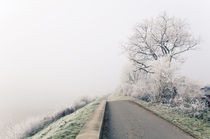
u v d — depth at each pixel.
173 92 17.31
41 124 15.02
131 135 7.03
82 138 6.01
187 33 25.66
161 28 26.20
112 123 9.34
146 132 7.45
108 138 6.71
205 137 6.92
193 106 12.09
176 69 17.33
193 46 26.08
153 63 19.05
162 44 26.61
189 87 16.75
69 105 21.44
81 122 9.38
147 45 27.03
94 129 7.14
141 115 11.62
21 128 13.62
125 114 12.19
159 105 15.38
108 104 20.19
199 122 9.32
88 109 15.21
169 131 7.62
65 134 7.29
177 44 26.22
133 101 21.72
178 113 11.71
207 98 16.45
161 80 17.34
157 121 9.63
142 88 24.91
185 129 7.92
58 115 17.84
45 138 7.51
